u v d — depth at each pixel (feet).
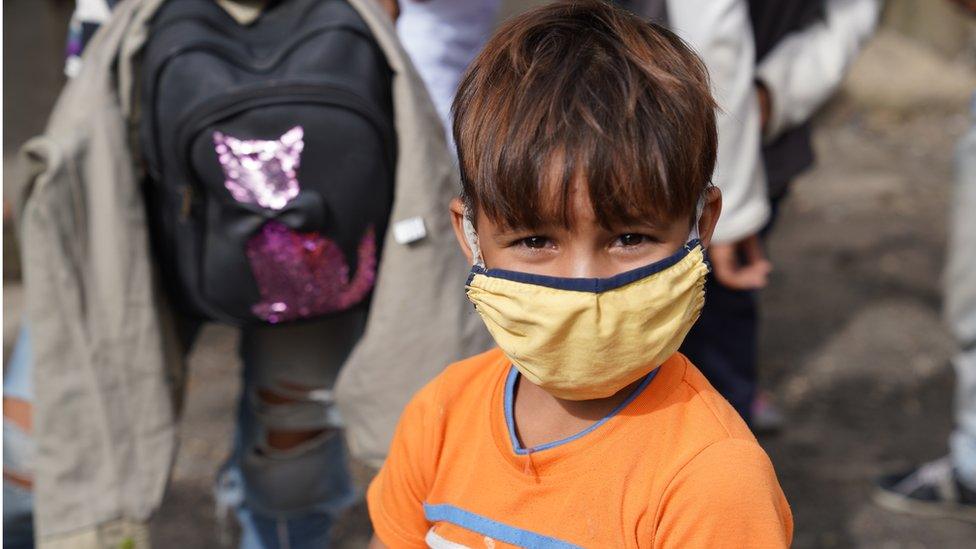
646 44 4.10
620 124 3.76
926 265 17.74
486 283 4.02
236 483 8.09
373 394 6.79
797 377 14.15
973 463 10.66
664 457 4.09
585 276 3.82
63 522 6.53
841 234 19.07
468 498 4.42
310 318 6.82
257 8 6.72
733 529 3.88
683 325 4.01
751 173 8.59
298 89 6.30
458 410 4.68
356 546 10.48
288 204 6.35
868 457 12.16
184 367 7.37
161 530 10.71
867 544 10.53
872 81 25.52
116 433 6.62
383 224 6.79
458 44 8.45
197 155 6.34
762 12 9.09
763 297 16.67
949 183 21.68
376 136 6.55
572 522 4.15
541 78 3.91
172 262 6.82
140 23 6.61
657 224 3.83
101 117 6.53
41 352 6.45
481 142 3.92
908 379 14.08
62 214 6.41
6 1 20.42
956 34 27.37
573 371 3.99
